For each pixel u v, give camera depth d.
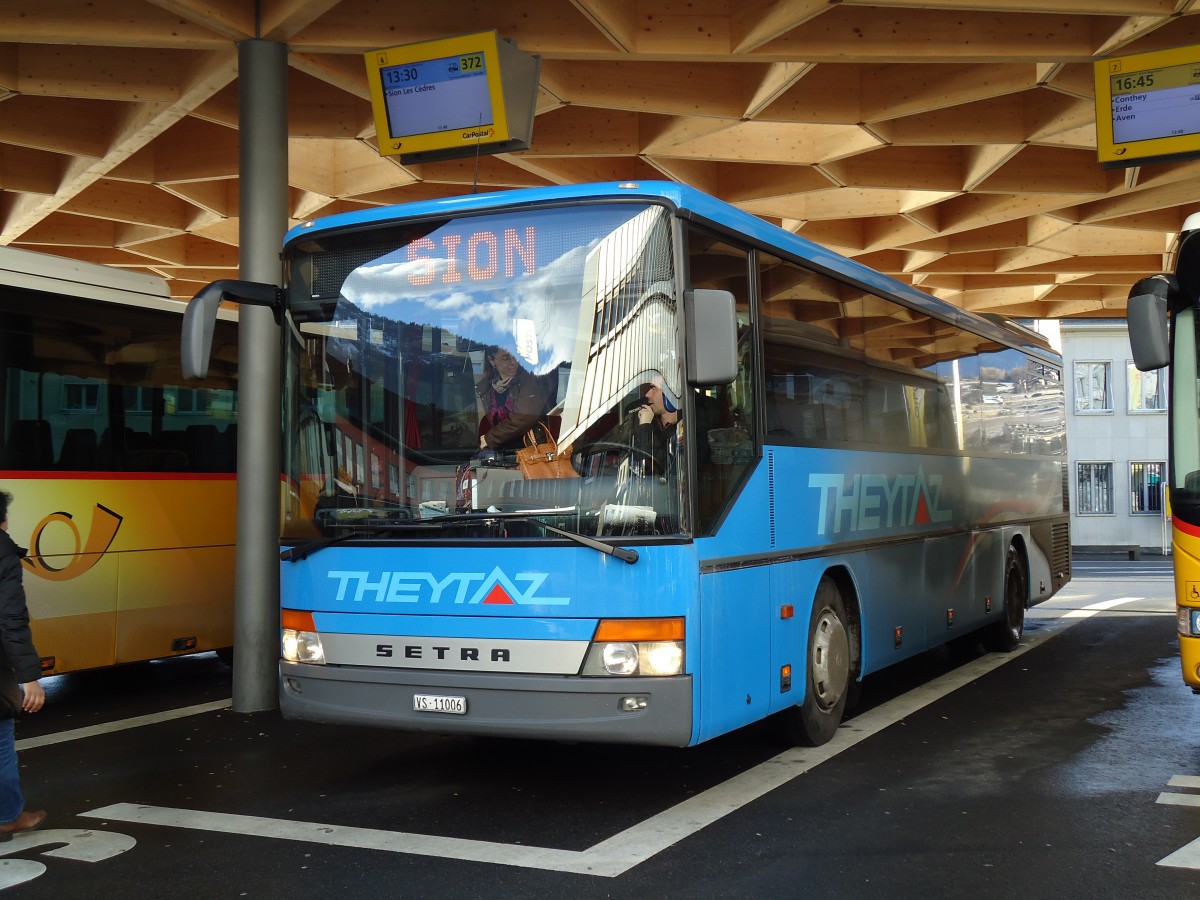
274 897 5.16
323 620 6.67
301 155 15.91
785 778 7.13
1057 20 11.27
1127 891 5.10
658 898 5.05
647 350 6.17
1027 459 13.75
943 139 14.20
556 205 6.43
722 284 6.81
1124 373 46.28
